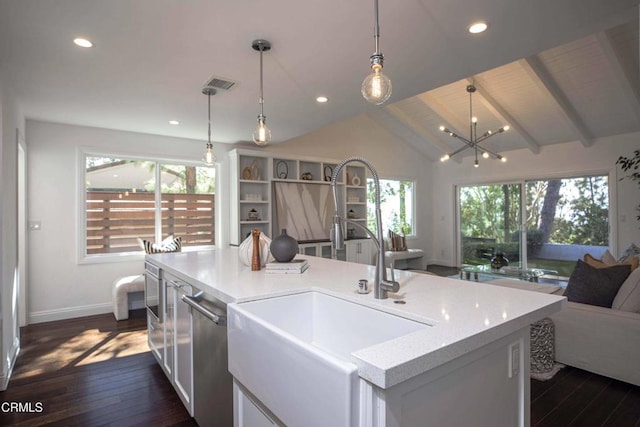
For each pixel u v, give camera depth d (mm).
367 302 1393
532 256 6566
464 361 1021
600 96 4883
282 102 3490
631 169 5441
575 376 2605
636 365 2406
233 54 2479
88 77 2832
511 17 2061
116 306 4113
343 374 819
